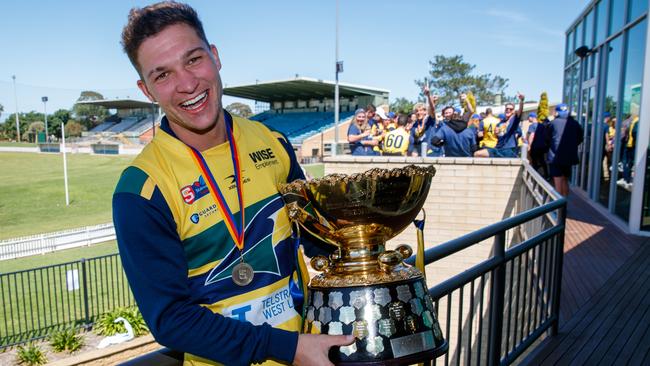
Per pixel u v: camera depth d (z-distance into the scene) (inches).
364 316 48.1
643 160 273.1
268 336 45.1
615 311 171.5
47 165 1758.1
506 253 112.3
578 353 141.3
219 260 49.6
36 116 3585.1
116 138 2399.1
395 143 382.6
